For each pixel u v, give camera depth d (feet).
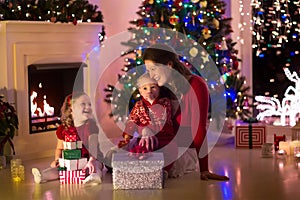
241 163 20.53
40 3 22.88
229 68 23.44
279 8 23.98
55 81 23.54
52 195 16.81
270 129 24.64
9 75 21.88
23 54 22.20
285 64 25.14
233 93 23.45
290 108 24.41
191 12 22.68
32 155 22.49
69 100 18.92
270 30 25.07
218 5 23.29
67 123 18.81
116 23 26.71
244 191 16.81
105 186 17.75
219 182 17.92
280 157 21.40
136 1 26.91
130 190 17.19
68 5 23.36
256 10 25.35
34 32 22.43
